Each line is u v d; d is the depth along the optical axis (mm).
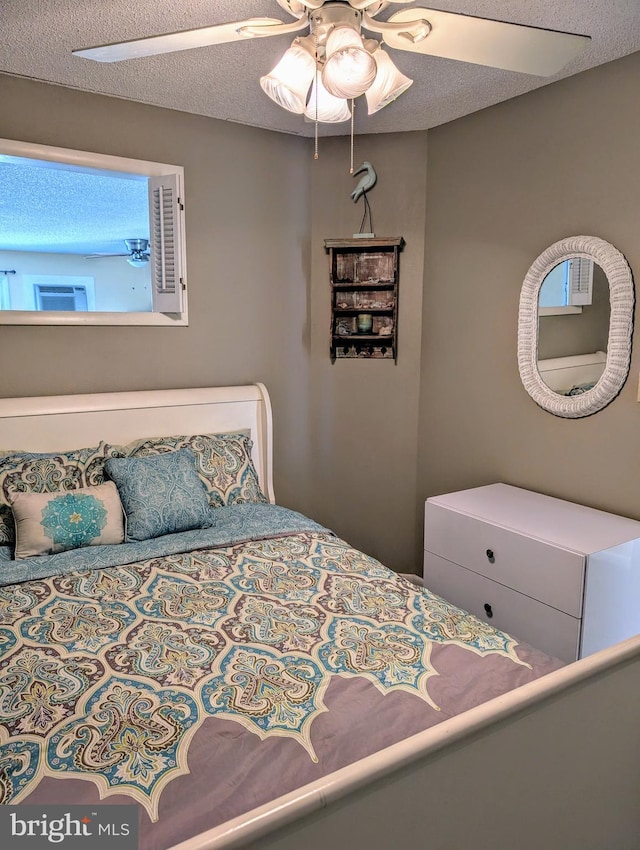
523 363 2641
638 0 1786
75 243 6211
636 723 1236
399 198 3088
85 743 1106
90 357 2686
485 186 2770
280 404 3217
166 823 939
